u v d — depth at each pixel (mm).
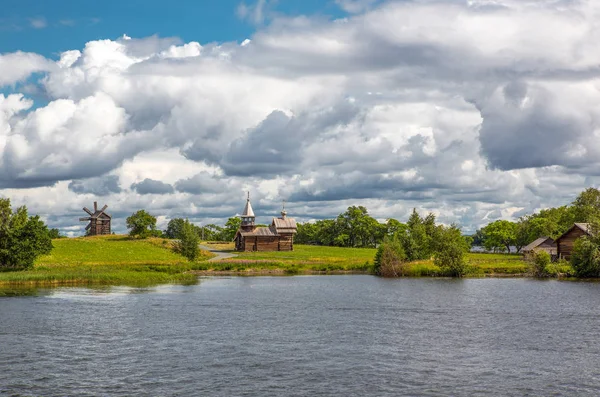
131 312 64188
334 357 41781
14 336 49188
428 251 143000
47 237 114688
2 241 111000
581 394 33344
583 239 121375
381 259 130500
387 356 42219
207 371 37781
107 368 38438
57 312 63719
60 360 40531
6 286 95500
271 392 33312
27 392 33219
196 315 62188
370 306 70688
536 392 33625
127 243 178000
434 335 50562
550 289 93375
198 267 134875
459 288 95938
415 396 32781
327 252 197750
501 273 129250
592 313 64188
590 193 199750
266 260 152625
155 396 32562
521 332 52156
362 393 33188
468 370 38250
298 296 82750
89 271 113250
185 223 146875
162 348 44625
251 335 50250
